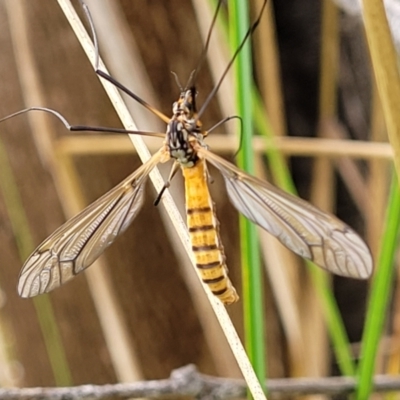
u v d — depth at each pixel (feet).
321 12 1.15
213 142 1.09
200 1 1.06
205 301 1.12
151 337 1.16
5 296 1.18
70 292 1.16
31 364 1.18
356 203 1.16
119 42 1.07
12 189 1.13
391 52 0.94
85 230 0.98
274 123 1.09
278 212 0.97
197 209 1.00
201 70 1.12
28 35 1.10
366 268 0.95
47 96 1.12
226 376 1.13
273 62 1.09
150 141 1.09
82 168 1.13
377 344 1.00
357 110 1.16
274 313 1.16
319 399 1.13
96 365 1.17
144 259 1.15
